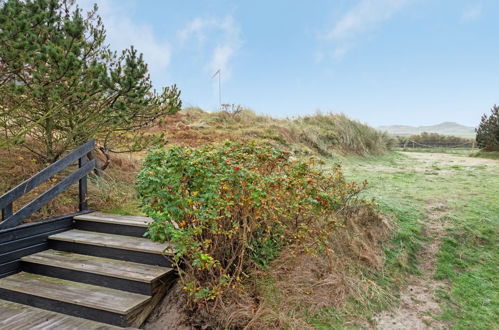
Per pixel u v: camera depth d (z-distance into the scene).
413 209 4.50
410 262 3.43
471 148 16.67
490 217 4.10
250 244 3.20
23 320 2.86
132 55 4.88
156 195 2.94
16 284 3.27
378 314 2.71
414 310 2.75
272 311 2.64
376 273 3.22
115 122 5.21
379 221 3.95
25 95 4.49
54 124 5.11
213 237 3.01
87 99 4.72
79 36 4.37
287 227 3.41
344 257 3.35
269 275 3.06
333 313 2.70
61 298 2.96
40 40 4.21
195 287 2.71
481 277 3.10
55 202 4.58
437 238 3.78
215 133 10.05
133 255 3.47
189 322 2.72
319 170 4.09
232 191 2.76
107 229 4.08
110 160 6.04
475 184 5.88
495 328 2.47
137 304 2.83
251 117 12.07
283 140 10.02
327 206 3.12
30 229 3.73
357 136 11.87
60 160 4.13
